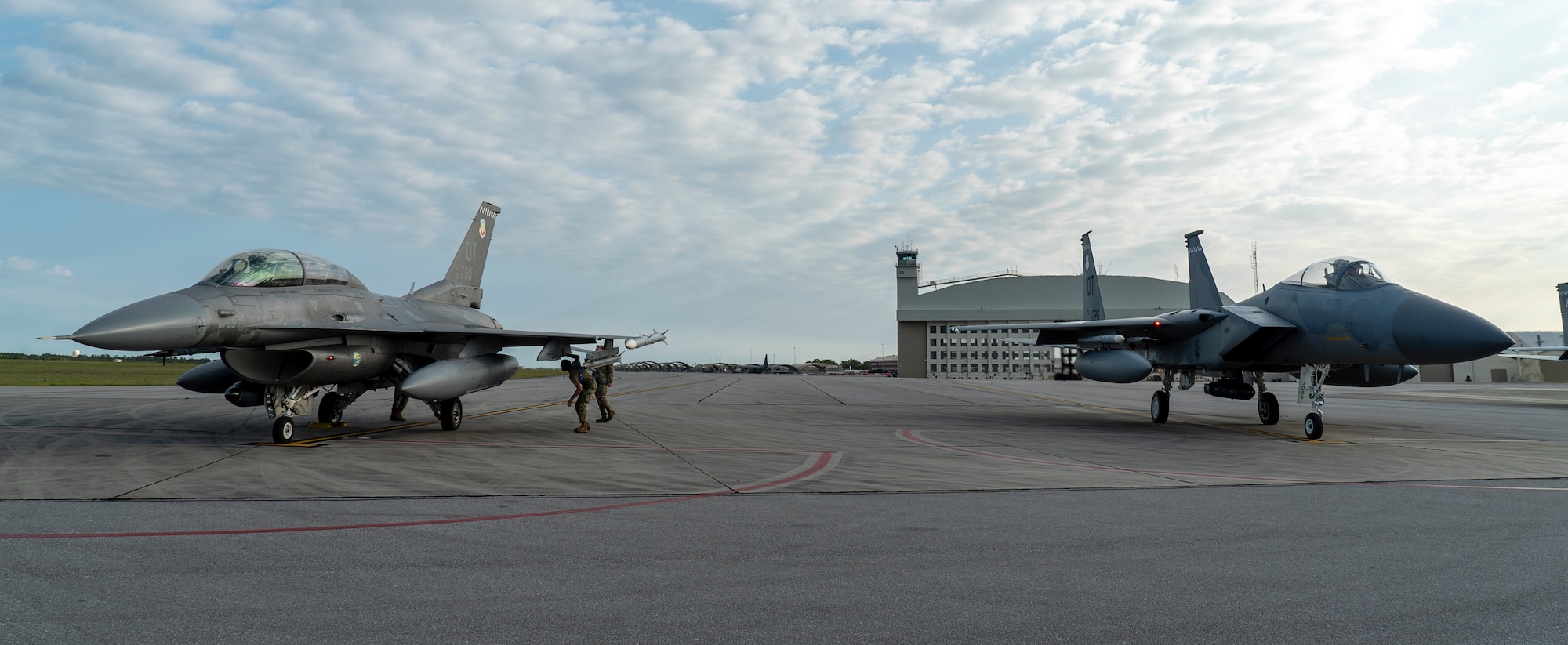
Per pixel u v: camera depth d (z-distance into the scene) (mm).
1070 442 13141
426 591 3959
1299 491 7633
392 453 10047
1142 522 5945
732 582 4176
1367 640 3387
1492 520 6176
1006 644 3270
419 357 13867
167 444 10711
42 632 3291
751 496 7047
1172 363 17422
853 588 4098
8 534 5176
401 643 3205
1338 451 11805
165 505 6293
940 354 108500
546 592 3971
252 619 3488
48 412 16281
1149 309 106062
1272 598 3990
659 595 3939
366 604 3729
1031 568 4523
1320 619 3662
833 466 9383
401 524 5637
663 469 8891
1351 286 13594
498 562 4559
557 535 5297
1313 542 5309
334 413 13812
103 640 3205
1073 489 7621
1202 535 5477
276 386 11250
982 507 6562
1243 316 14742
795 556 4758
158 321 9719
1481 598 4027
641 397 28125
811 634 3379
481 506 6379
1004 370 107125
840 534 5402
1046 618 3625
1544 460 10711
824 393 34438
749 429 14805
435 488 7270
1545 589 4211
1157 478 8516
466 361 13266
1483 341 11297
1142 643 3305
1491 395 38375
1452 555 4957
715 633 3377
